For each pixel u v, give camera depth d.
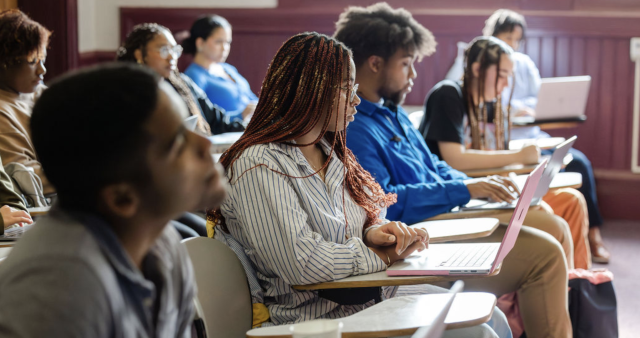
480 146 3.00
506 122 3.15
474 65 2.95
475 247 1.67
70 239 0.70
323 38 1.60
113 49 5.03
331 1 4.74
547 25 4.50
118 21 4.99
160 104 0.74
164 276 0.83
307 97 1.56
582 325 2.27
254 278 1.55
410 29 2.33
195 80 4.41
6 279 0.68
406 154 2.33
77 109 0.71
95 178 0.72
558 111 3.74
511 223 1.45
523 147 2.82
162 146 0.74
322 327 0.92
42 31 2.49
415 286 1.77
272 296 1.57
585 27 4.45
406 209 2.13
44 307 0.66
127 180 0.73
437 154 2.87
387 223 1.68
